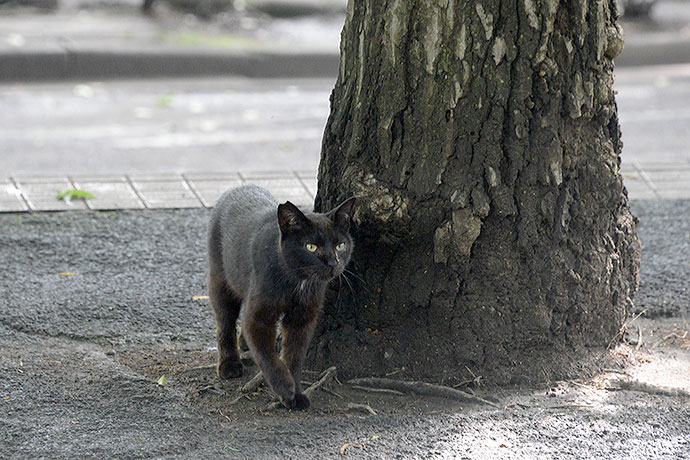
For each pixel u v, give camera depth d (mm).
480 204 6922
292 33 22984
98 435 6199
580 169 7160
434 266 7129
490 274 7094
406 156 6984
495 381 7195
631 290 7898
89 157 14031
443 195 6984
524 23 6652
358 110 7094
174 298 8984
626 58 22266
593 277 7312
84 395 6797
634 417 6551
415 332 7316
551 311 7238
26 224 10523
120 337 8133
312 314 7000
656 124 17047
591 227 7277
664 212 11656
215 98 18234
